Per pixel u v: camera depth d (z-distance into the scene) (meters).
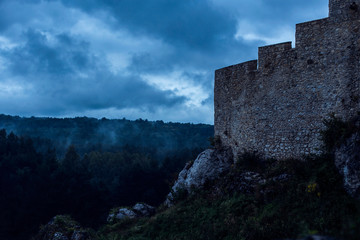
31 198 55.34
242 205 14.96
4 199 56.06
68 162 77.31
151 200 65.56
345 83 14.68
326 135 14.62
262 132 17.97
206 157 20.94
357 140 12.63
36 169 66.44
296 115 16.41
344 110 14.54
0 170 65.31
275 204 13.64
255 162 17.67
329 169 13.64
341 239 7.30
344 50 14.91
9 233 50.94
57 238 22.56
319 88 15.62
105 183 76.62
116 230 20.61
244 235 12.48
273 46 17.88
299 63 16.53
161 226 16.73
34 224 52.53
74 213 55.19
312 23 16.17
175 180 24.73
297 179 14.34
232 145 20.64
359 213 10.56
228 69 21.55
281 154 16.84
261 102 18.22
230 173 18.12
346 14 15.05
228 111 21.31
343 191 12.42
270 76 17.84
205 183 19.86
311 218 11.51
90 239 20.94
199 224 15.33
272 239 11.50
